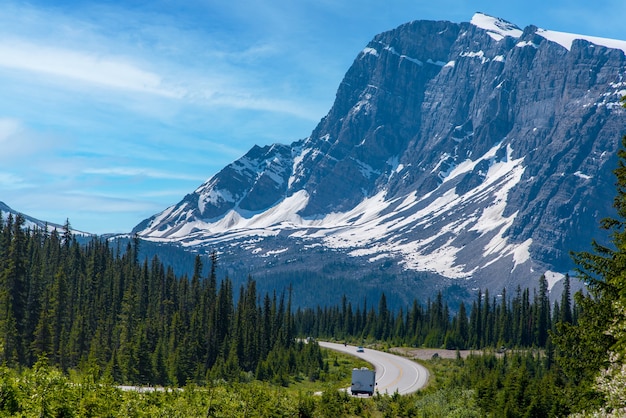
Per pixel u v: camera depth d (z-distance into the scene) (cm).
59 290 12962
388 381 12350
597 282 3791
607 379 3284
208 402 5203
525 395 7200
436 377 12875
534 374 12025
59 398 3556
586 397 3847
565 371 3994
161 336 13938
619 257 3634
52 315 12600
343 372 14588
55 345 12344
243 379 12950
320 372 14238
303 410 6488
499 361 13575
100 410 4012
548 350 13038
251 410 5462
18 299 11950
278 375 12888
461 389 10019
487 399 7881
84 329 12794
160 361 12100
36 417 3322
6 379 3356
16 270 11962
